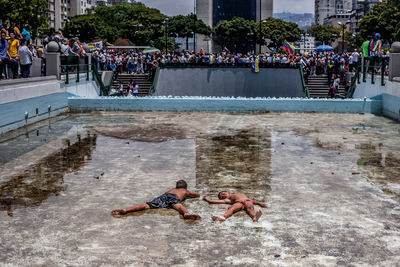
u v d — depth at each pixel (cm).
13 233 559
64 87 1833
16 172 881
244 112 1819
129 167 923
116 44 7769
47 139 1237
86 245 521
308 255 494
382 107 1773
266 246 519
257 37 10450
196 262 476
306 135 1306
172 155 1041
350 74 2836
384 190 757
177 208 641
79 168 913
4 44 1429
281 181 817
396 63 1669
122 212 627
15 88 1400
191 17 10650
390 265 470
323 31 15138
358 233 560
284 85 3375
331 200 700
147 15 9825
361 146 1146
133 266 466
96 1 15512
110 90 2778
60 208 658
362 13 17350
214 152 1074
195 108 1841
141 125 1484
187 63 3462
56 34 1975
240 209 643
